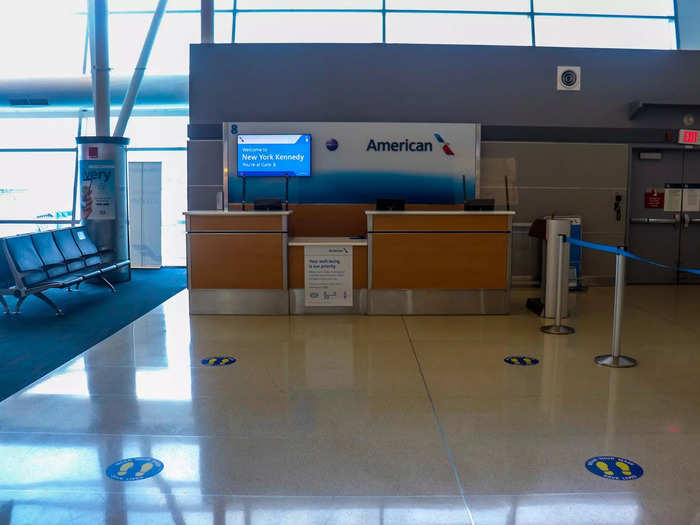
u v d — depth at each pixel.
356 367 4.52
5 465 2.89
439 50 8.69
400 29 10.30
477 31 10.30
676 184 9.08
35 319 6.38
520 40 10.27
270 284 6.42
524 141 8.76
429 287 6.41
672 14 10.37
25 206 11.38
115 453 3.02
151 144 11.26
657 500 2.56
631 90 8.80
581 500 2.56
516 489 2.65
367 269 6.41
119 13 10.84
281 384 4.11
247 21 10.33
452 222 6.36
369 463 2.91
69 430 3.31
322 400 3.80
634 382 4.17
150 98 9.69
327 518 2.42
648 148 8.92
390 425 3.39
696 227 9.13
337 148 8.53
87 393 3.92
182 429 3.33
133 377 4.27
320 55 8.68
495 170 8.74
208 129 8.73
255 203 6.76
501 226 6.38
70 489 2.65
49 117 11.23
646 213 9.09
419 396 3.87
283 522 2.39
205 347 5.10
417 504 2.53
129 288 8.50
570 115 8.80
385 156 8.55
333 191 8.59
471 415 3.54
